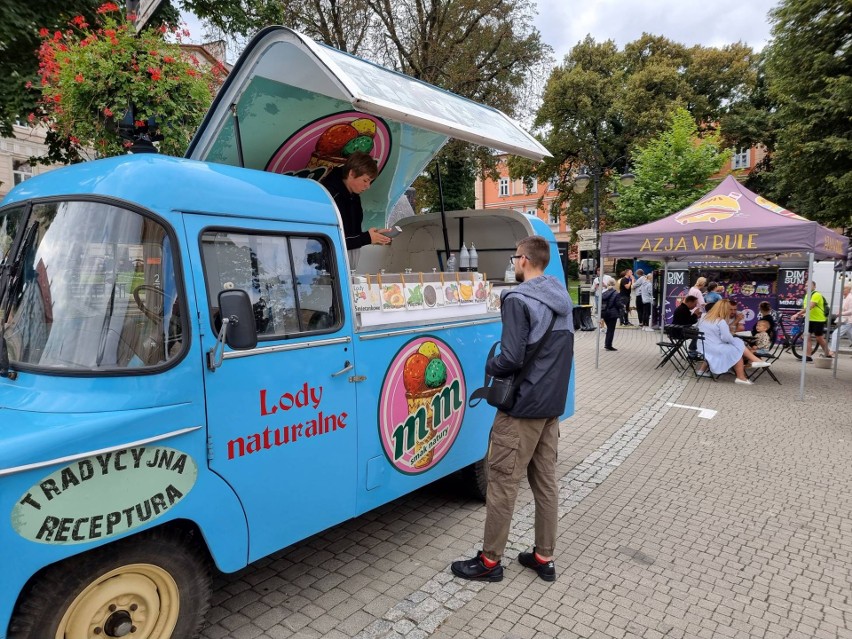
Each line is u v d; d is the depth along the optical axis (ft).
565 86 102.47
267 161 13.75
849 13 44.34
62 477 6.63
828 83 45.88
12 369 7.63
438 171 16.58
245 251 8.87
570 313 10.97
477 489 14.79
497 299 15.07
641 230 32.24
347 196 13.39
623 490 16.37
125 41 14.01
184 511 7.80
